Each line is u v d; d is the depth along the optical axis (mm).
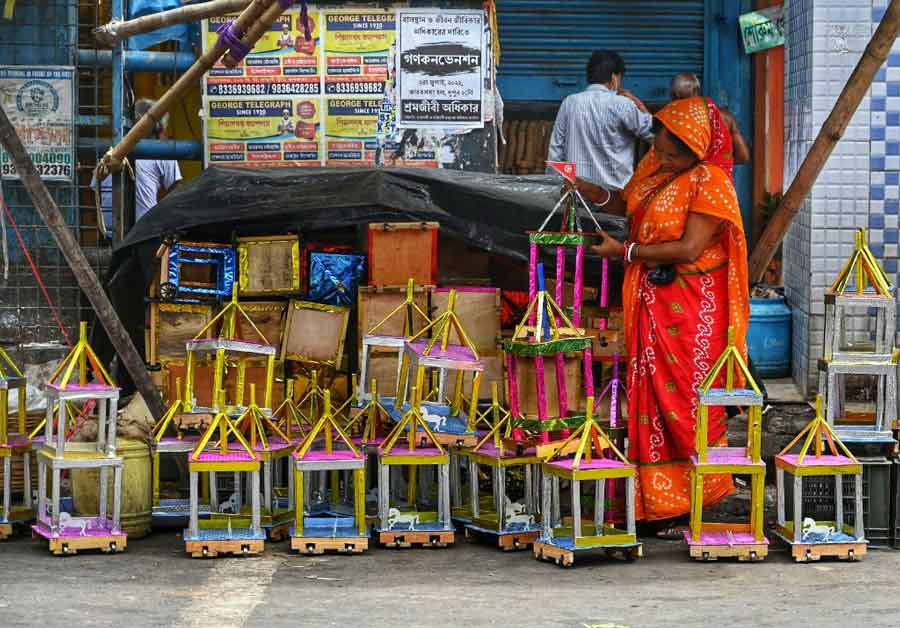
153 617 6320
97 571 7324
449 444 7988
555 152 11086
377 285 9008
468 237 9258
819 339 10500
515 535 7926
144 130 9305
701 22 13734
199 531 7848
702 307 8117
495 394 8250
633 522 7605
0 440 8211
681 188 8039
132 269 9391
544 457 7645
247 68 10273
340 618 6336
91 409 8852
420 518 8023
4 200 10008
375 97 10305
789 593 6891
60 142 10047
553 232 8281
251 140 10328
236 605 6574
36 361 9898
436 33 10266
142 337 9656
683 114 8016
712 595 6852
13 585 6945
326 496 8664
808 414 10125
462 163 10352
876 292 8078
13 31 10047
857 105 9070
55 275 10031
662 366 8141
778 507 7934
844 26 10477
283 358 9039
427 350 7852
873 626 6207
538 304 7762
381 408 8344
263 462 8250
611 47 13805
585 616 6402
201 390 8523
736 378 8086
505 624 6242
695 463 7605
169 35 10359
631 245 8133
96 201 9758
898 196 10477
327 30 10266
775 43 13312
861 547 7637
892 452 7992
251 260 9133
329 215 9250
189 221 9219
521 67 13836
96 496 8258
